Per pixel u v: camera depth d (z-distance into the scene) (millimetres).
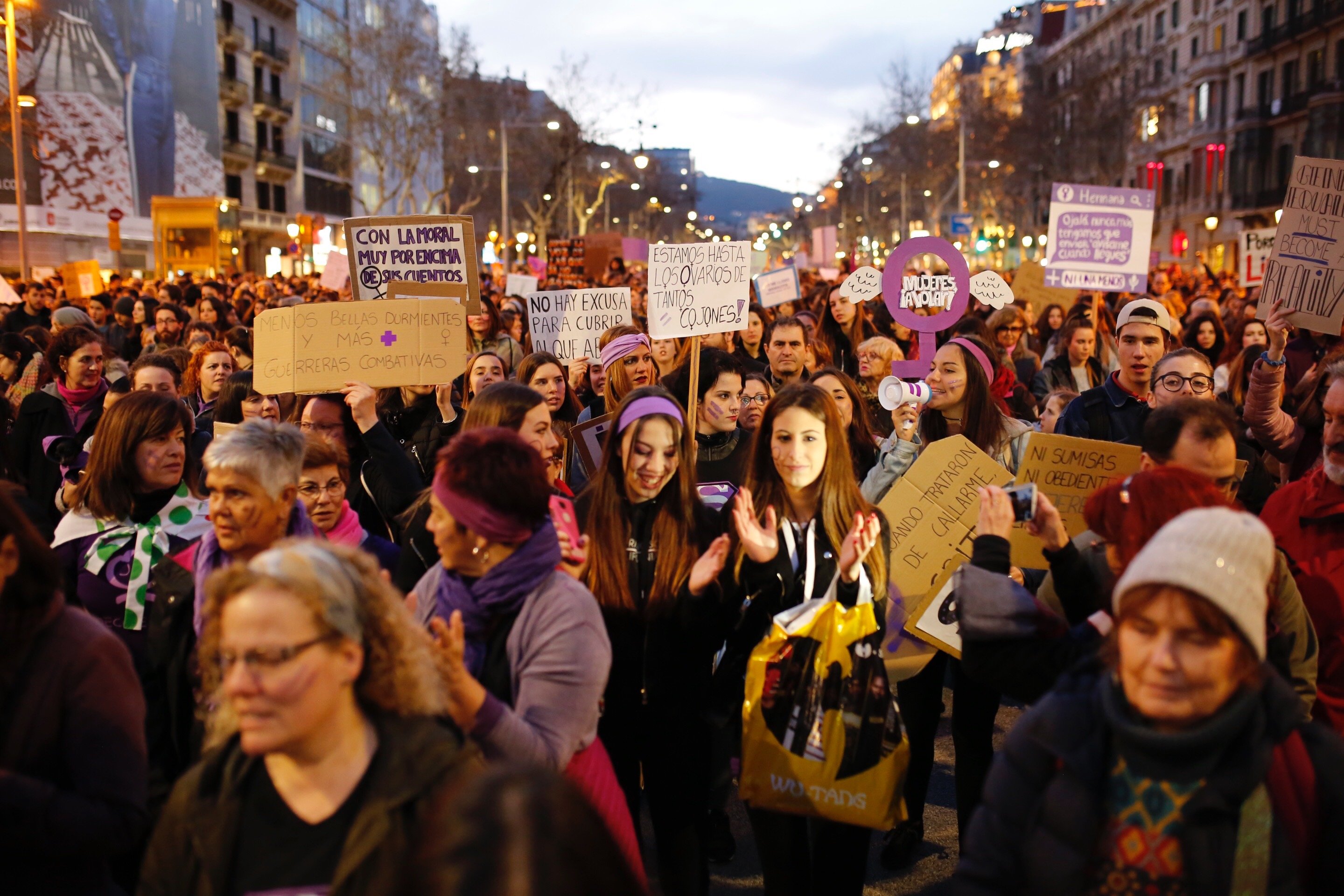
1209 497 2646
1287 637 2938
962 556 4266
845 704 3320
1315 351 7480
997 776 2287
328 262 15820
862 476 5441
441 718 2320
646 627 3719
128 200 46812
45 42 43781
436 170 88562
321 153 73250
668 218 140625
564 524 3391
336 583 2176
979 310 13680
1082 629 2902
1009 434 5004
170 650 3311
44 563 2570
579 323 8648
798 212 129000
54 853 2455
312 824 2152
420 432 6055
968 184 72750
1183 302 16359
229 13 58969
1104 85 67250
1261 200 58812
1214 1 63031
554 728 2770
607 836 1398
